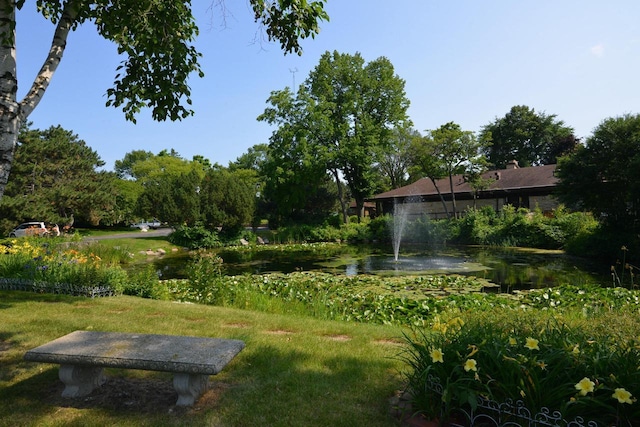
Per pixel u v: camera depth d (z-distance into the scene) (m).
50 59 4.32
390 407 3.25
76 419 3.07
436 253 22.05
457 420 2.91
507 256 19.91
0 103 3.77
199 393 3.44
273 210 40.19
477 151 31.42
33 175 31.48
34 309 6.73
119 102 6.17
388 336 5.46
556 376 2.71
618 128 18.44
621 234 18.11
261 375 3.94
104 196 34.50
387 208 41.00
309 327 5.97
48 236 22.09
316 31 5.70
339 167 35.81
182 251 26.50
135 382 3.79
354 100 35.34
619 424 2.48
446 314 6.97
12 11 3.86
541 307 7.95
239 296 8.68
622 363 2.66
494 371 2.88
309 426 2.96
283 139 33.59
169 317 6.41
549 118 54.00
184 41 6.57
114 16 5.84
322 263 18.50
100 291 8.35
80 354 3.24
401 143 43.72
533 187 29.88
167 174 48.94
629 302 7.66
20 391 3.58
